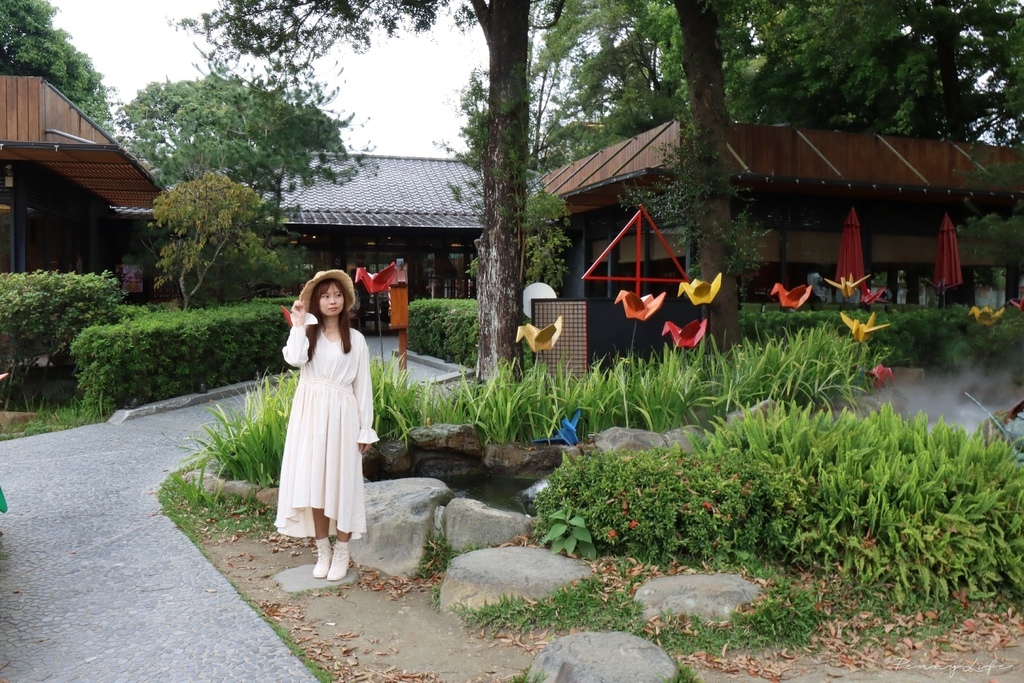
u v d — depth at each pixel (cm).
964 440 460
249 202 1232
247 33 895
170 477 609
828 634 350
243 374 1106
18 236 1236
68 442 771
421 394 709
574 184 1593
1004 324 1160
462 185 2230
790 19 1438
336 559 432
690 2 1000
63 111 1162
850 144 1350
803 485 411
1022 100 1283
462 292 2012
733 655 330
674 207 1016
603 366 874
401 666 334
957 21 1606
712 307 989
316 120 1528
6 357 939
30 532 505
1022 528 398
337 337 428
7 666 327
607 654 303
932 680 316
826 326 1110
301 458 423
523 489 629
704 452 467
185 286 1337
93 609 387
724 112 1021
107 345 886
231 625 369
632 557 407
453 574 393
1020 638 354
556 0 1102
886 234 1457
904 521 386
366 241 1967
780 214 1384
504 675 324
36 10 2252
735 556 402
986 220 1162
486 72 830
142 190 1523
